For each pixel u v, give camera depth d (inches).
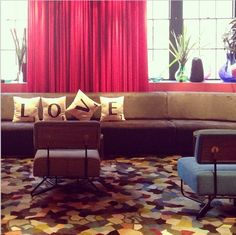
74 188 159.8
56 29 247.0
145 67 250.1
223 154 122.4
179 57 250.8
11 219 126.4
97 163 146.5
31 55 248.1
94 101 239.1
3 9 253.4
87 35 246.5
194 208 137.1
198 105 237.6
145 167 193.9
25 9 254.7
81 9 245.1
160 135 216.1
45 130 143.3
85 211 134.0
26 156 215.3
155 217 128.5
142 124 217.6
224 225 121.6
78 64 248.5
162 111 241.3
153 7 261.0
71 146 145.3
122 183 167.5
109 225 121.6
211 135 120.6
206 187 123.2
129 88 250.2
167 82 252.5
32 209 135.9
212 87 246.5
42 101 231.3
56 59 249.3
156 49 263.1
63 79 249.6
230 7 259.1
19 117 226.2
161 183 167.0
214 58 261.0
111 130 214.5
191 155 217.2
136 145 216.5
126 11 245.8
